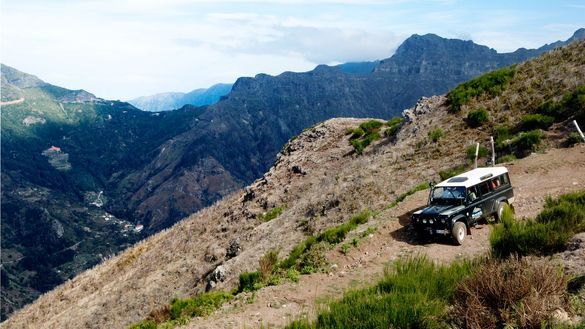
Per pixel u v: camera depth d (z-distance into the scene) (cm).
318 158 4244
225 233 3525
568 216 1012
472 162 2227
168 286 3070
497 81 3350
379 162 2823
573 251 823
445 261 1130
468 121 2902
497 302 634
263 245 2381
